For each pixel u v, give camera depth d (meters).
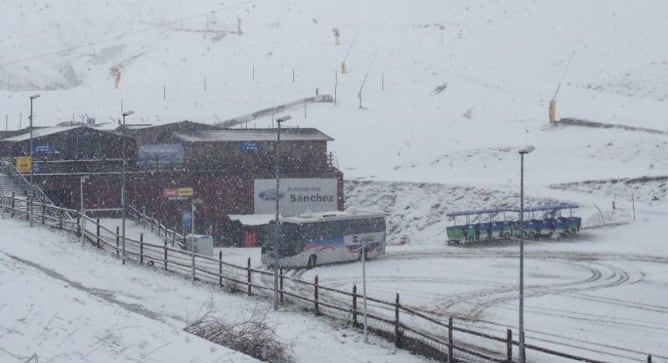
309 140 59.12
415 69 129.75
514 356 21.95
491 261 43.38
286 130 62.59
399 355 21.80
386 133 93.50
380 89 117.12
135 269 34.12
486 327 26.12
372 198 69.50
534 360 21.81
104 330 14.78
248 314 25.77
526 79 128.00
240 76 131.38
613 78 121.69
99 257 36.25
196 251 43.69
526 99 108.44
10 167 53.56
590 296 32.41
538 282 36.19
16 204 47.59
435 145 87.88
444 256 45.69
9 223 43.19
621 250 47.31
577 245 49.75
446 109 102.94
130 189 55.12
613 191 66.19
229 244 54.91
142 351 13.50
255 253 48.25
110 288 29.44
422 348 22.09
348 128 95.69
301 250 40.75
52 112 106.81
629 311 29.14
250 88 119.88
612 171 71.38
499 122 94.69
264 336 19.92
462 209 64.62
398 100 109.06
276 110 104.31
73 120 89.94
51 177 54.03
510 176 72.62
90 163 55.56
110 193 55.25
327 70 131.62
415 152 86.25
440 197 67.19
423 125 95.62
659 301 31.23
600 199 63.09
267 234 42.00
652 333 25.39
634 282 36.06
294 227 40.94
